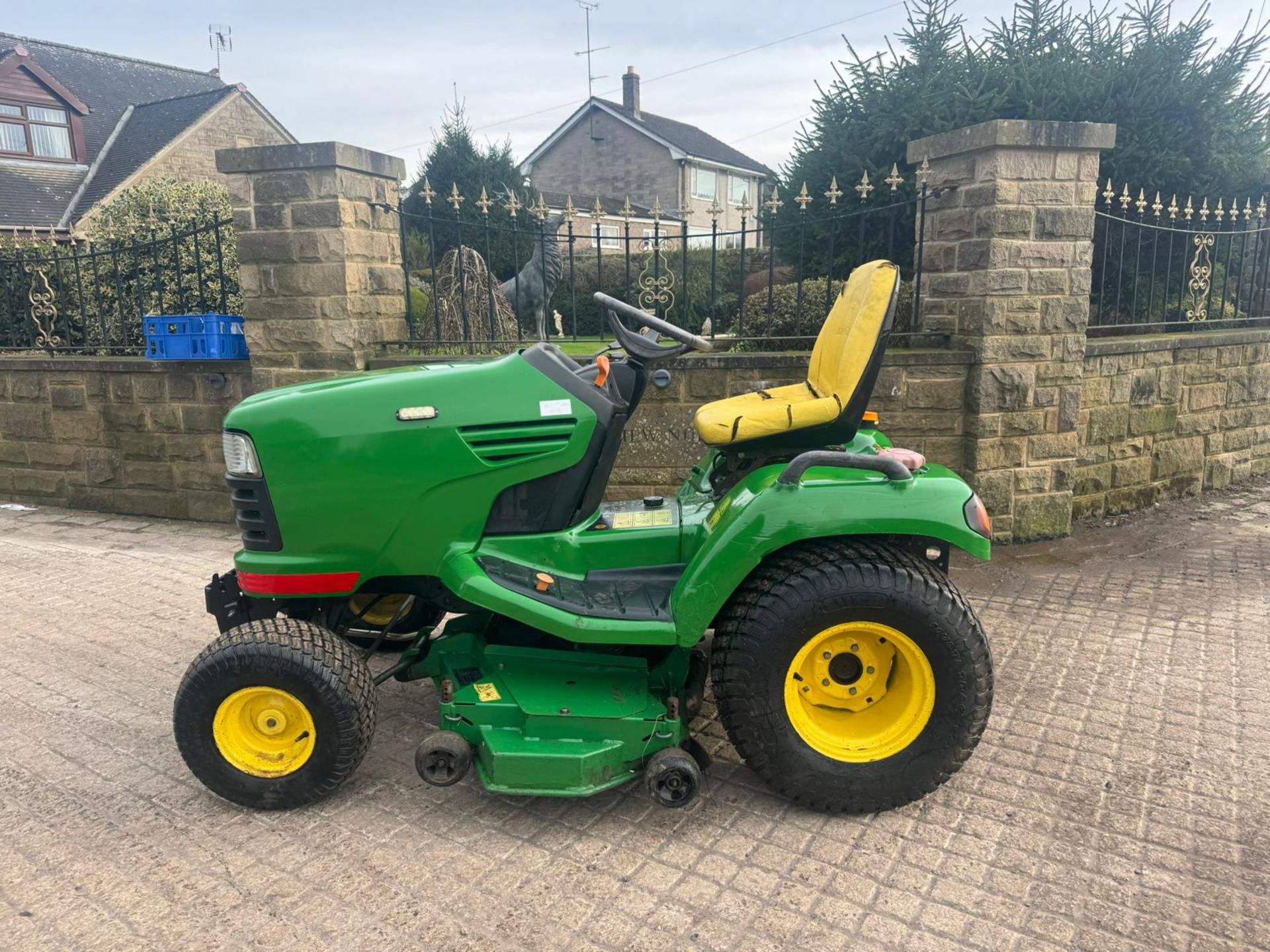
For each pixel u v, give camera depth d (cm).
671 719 260
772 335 559
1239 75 725
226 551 550
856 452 319
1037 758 295
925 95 732
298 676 256
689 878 237
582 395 275
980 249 488
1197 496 649
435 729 324
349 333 540
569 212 526
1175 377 605
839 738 264
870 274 313
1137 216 720
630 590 276
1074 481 552
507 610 256
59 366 633
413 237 1144
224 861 246
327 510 268
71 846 253
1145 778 282
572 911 224
